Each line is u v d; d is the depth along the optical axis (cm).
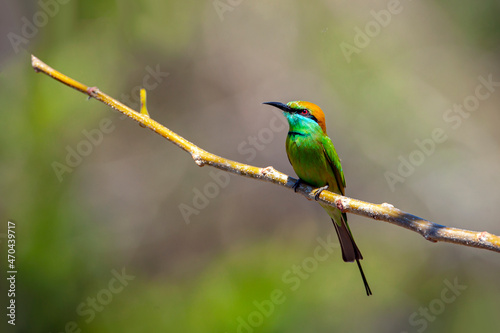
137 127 1336
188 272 1255
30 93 1176
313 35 1470
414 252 1342
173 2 1343
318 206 1356
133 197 1300
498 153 1445
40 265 1046
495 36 1535
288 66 1448
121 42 1291
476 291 1310
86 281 1109
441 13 1550
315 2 1481
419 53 1510
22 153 1130
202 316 1062
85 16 1245
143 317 1066
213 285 1120
